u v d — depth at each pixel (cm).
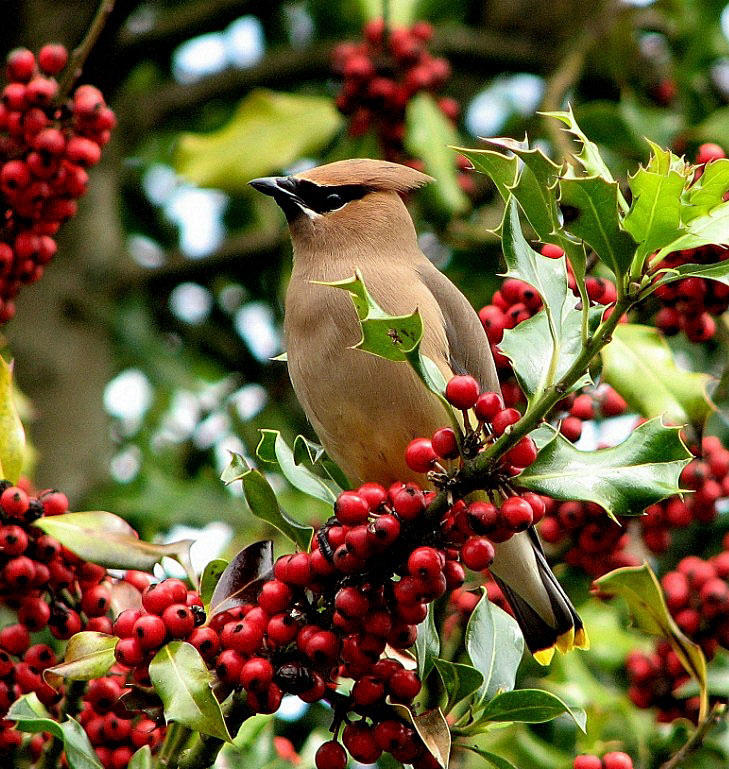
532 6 1625
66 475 1387
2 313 868
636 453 614
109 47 1041
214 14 1506
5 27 1466
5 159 823
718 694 895
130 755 698
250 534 1272
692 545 1195
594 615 1085
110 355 1488
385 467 892
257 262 1538
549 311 632
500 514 603
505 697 669
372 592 630
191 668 594
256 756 820
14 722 702
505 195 664
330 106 1280
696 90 1428
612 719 1023
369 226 984
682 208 592
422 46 1261
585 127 1298
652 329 843
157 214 1677
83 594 714
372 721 655
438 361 912
